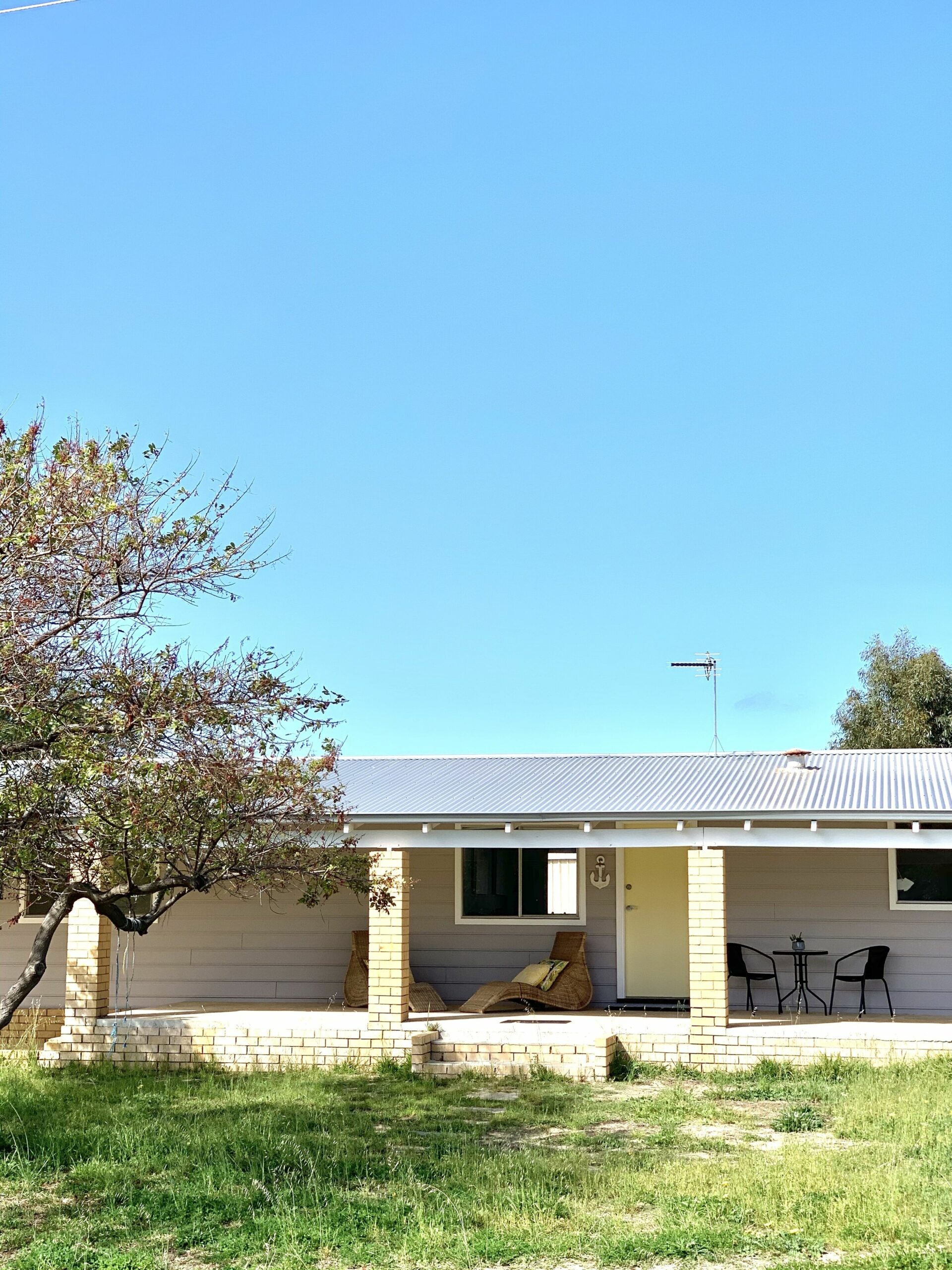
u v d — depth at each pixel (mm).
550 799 16141
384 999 14914
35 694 8305
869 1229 7742
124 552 8391
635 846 14969
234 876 9688
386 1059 14430
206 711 8742
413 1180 9164
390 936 15031
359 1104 12492
